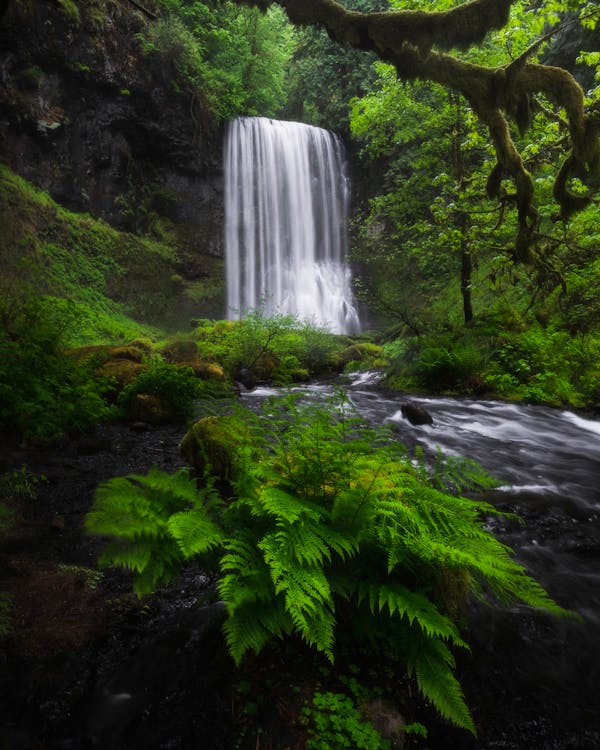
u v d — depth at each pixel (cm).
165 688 240
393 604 220
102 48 2039
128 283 2156
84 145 2103
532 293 1368
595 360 1107
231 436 486
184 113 2370
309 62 2783
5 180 1808
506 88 685
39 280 1738
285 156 2719
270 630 217
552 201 1138
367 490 253
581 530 456
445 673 225
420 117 1395
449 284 1839
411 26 637
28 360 771
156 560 254
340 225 2906
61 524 425
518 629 304
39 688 243
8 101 1839
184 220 2498
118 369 962
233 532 272
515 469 638
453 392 1189
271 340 1491
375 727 212
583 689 262
